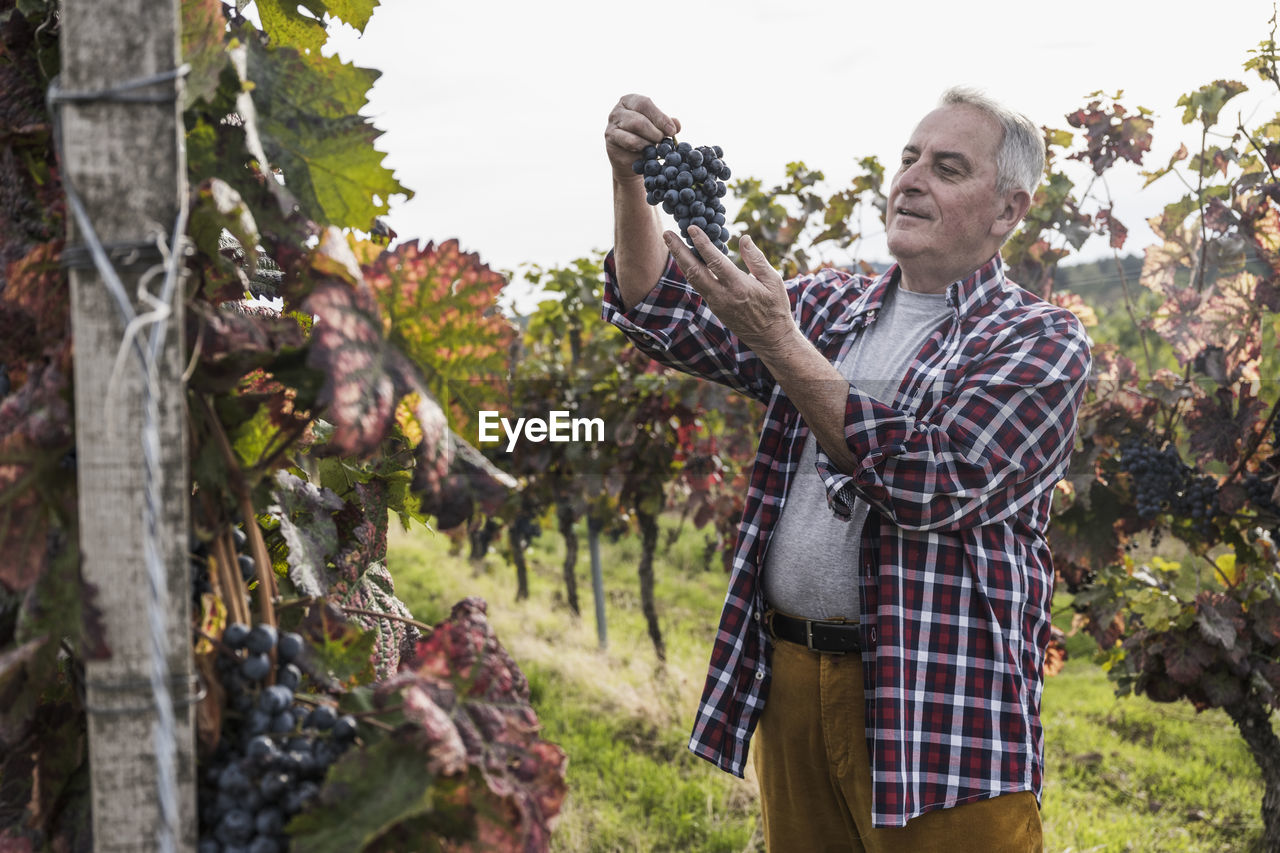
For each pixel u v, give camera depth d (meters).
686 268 1.79
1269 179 3.87
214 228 1.06
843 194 5.17
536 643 6.93
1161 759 5.35
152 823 0.93
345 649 1.19
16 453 0.98
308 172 1.25
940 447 1.93
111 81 0.89
